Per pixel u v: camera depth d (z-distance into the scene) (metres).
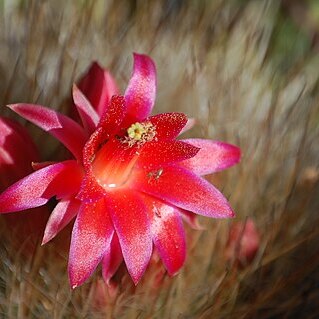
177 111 0.22
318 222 0.19
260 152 0.21
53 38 0.22
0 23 0.23
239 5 0.27
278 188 0.20
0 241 0.16
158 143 0.14
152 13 0.25
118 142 0.14
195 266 0.17
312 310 0.18
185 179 0.15
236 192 0.19
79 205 0.14
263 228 0.19
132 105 0.15
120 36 0.24
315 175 0.20
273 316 0.18
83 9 0.23
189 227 0.17
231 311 0.17
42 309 0.16
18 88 0.20
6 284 0.16
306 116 0.22
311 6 0.29
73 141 0.14
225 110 0.22
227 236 0.18
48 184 0.14
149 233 0.14
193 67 0.22
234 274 0.17
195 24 0.25
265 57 0.25
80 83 0.16
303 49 0.28
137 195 0.14
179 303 0.17
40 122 0.14
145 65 0.15
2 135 0.15
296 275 0.18
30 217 0.15
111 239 0.14
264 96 0.23
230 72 0.23
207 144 0.15
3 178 0.15
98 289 0.15
